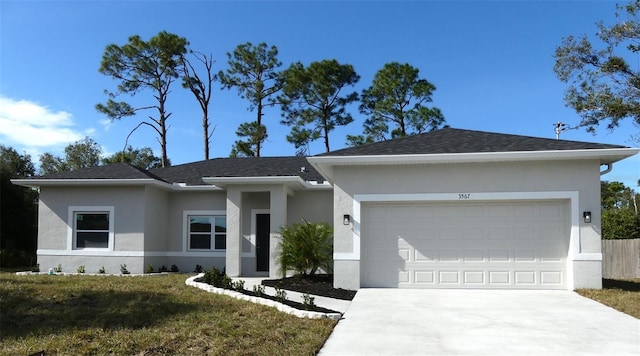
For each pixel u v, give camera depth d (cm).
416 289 1261
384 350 715
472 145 1291
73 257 1814
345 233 1288
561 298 1116
